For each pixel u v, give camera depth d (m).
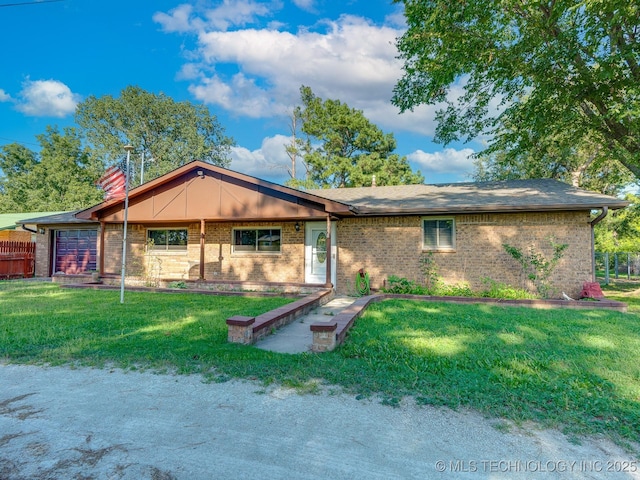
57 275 13.84
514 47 10.92
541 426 3.01
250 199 11.79
